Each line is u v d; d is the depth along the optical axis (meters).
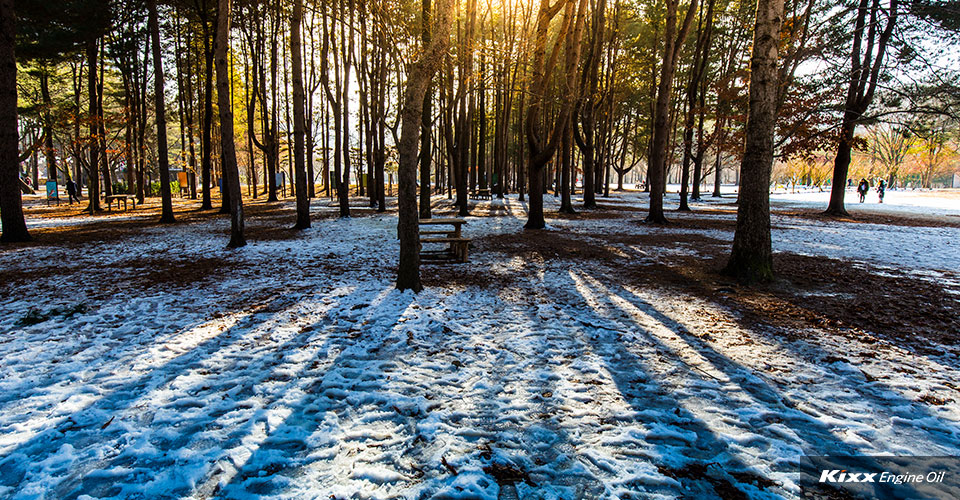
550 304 6.13
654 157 16.62
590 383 3.72
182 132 29.61
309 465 2.63
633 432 2.97
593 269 8.56
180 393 3.51
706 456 2.73
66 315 5.47
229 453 2.72
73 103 26.67
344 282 7.36
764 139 7.25
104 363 4.09
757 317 5.56
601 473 2.57
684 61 29.48
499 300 6.36
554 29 26.73
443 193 42.75
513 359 4.22
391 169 40.00
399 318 5.41
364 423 3.09
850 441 2.88
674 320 5.45
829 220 18.41
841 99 13.99
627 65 25.61
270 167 29.61
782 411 3.26
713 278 7.76
